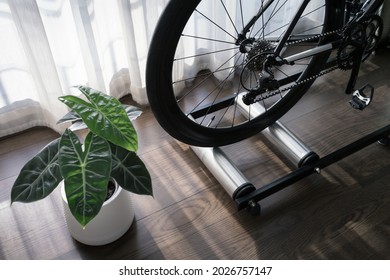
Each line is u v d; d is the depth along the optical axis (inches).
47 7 50.1
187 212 50.4
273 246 47.0
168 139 59.7
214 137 50.8
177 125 46.4
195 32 66.3
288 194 52.1
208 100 66.2
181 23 38.7
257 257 46.1
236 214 50.1
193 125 47.9
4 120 59.0
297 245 47.0
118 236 47.0
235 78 70.2
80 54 58.3
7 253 46.3
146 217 49.7
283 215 49.9
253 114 57.8
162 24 38.0
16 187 37.2
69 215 43.8
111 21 59.6
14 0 46.5
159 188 53.0
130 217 47.7
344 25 51.1
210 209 50.7
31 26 48.6
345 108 64.3
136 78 61.4
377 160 56.2
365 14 49.1
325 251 46.4
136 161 40.8
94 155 36.8
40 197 36.8
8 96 57.2
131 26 55.7
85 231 44.6
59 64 55.4
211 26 65.2
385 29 72.9
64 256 46.1
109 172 36.3
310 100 65.9
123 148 40.7
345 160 56.2
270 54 44.9
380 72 70.9
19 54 54.4
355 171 54.7
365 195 51.9
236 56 67.5
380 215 49.7
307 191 52.4
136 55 58.9
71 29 55.5
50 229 48.7
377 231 48.2
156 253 46.4
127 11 54.1
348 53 53.7
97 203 35.3
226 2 61.5
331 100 65.8
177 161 56.6
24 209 50.6
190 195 52.2
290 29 44.3
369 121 61.9
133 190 39.9
